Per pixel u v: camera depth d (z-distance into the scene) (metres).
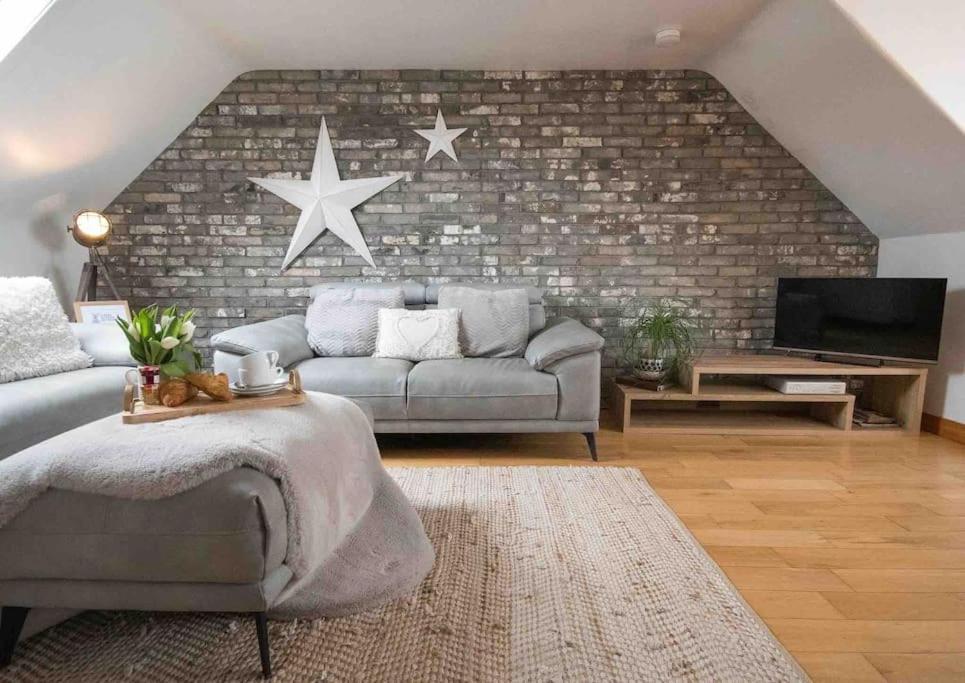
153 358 1.62
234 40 2.90
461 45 2.98
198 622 1.38
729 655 1.28
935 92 2.29
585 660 1.27
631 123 3.34
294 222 3.42
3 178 2.58
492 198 3.40
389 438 2.98
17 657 1.25
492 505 2.09
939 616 1.45
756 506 2.12
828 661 1.28
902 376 3.09
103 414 2.15
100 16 2.27
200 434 1.28
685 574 1.62
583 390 2.55
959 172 2.53
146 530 1.12
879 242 3.38
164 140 3.28
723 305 3.45
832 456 2.69
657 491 2.26
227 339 2.51
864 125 2.70
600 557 1.72
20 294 2.24
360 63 3.22
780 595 1.54
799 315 3.22
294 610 1.40
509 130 3.35
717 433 3.04
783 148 3.32
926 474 2.45
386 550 1.67
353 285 3.22
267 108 3.33
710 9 2.57
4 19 2.07
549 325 3.16
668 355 3.20
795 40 2.56
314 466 1.34
